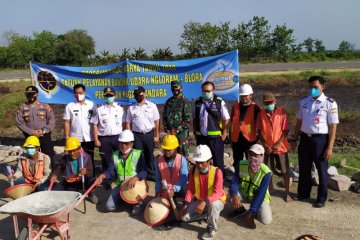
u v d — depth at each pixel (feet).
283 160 20.24
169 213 18.81
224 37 145.48
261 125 20.48
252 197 18.01
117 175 20.01
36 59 187.42
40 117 24.26
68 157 20.44
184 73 27.63
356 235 16.90
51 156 25.07
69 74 29.55
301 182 20.57
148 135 22.89
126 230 17.84
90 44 186.29
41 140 24.43
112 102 23.02
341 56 153.58
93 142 23.98
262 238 16.87
